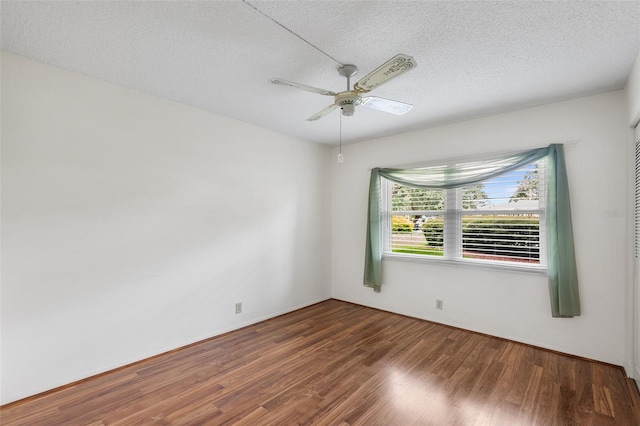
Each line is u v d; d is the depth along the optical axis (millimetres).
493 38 1861
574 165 2777
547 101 2846
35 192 2193
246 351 2898
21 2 1560
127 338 2629
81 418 1926
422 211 3822
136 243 2693
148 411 1996
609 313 2615
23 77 2145
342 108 2143
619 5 1563
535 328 2988
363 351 2895
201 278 3150
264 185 3775
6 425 1856
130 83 2557
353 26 1755
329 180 4715
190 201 3068
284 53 2057
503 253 3211
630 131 2486
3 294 2068
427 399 2131
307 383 2336
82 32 1843
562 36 1838
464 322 3439
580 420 1905
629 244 2486
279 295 3965
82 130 2400
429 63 2160
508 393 2199
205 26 1772
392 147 4051
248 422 1889
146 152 2758
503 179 3219
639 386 2199
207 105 3049
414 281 3846
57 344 2273
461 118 3336
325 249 4656
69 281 2334
